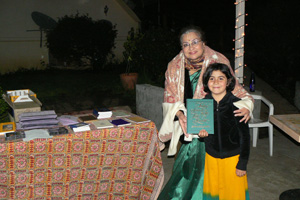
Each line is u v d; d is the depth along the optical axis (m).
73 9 13.41
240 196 2.45
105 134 2.66
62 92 8.83
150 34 7.92
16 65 12.77
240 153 2.38
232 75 2.44
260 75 10.45
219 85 2.36
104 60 13.10
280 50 10.20
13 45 12.64
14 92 3.60
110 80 10.55
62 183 2.57
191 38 2.45
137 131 2.80
